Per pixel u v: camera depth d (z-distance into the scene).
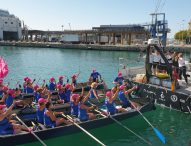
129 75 21.42
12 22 112.31
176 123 15.28
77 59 54.97
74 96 13.53
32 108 14.04
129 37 87.56
